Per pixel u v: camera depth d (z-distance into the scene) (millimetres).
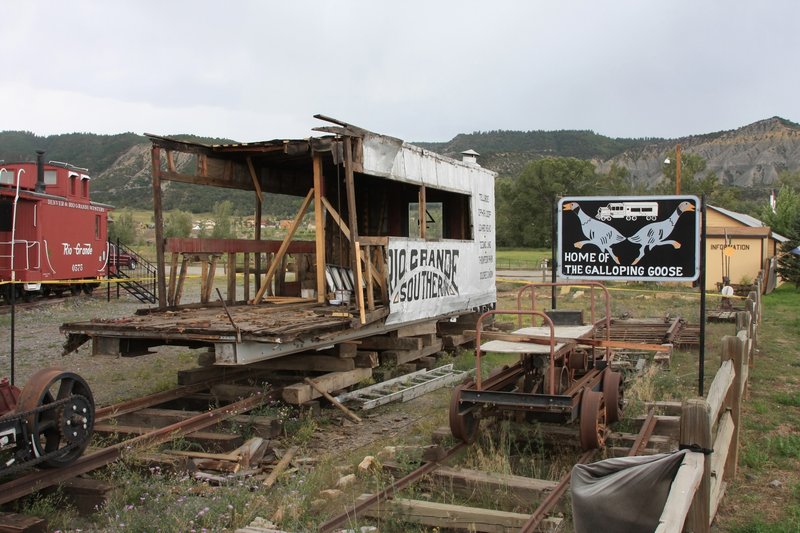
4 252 20422
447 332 13172
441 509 5145
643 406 8148
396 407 9234
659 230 10352
